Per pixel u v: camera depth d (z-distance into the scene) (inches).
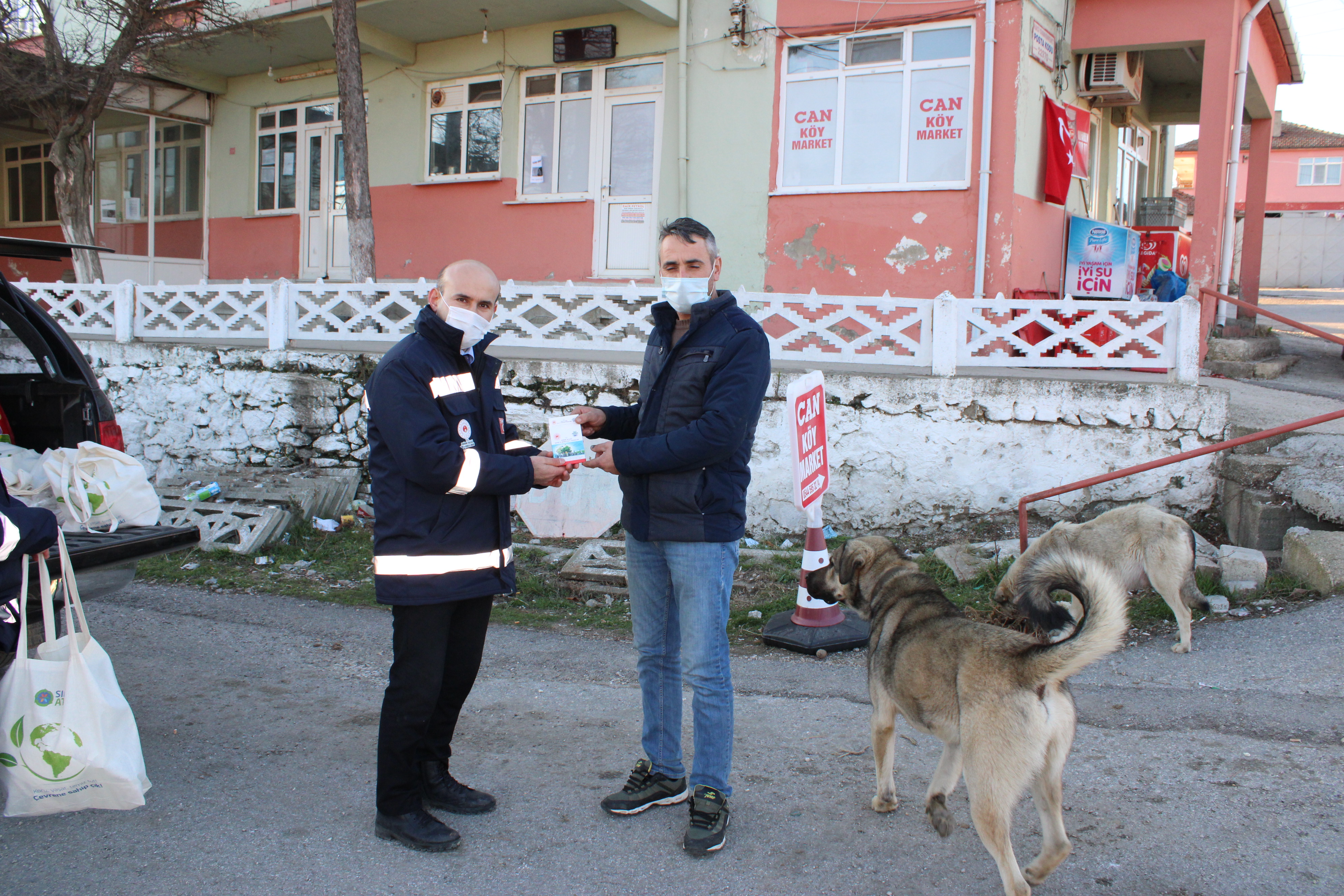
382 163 505.0
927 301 288.5
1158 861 118.9
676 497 122.3
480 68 470.3
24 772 117.3
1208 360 430.3
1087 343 281.6
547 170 460.8
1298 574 223.0
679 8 409.7
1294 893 111.2
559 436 128.0
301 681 187.2
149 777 143.8
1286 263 1309.1
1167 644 200.4
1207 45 388.2
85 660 121.0
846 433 287.0
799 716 169.6
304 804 135.3
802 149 402.3
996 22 361.4
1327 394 356.2
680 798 136.3
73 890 112.9
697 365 123.5
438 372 122.0
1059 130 385.7
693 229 124.0
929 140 380.5
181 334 376.5
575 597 246.7
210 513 297.0
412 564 119.9
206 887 113.9
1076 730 138.2
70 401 185.8
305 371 340.8
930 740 159.0
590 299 352.8
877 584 136.9
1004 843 106.7
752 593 246.2
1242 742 151.9
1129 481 271.3
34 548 118.3
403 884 115.0
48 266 595.8
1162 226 493.4
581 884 115.4
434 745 133.6
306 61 519.5
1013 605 205.6
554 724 166.6
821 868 119.4
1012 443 276.8
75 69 433.7
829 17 388.2
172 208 583.8
